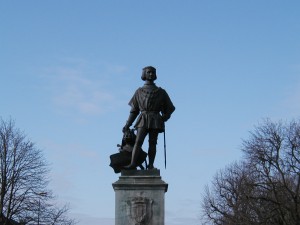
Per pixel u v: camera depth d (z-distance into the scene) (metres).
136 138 22.50
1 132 53.22
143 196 21.69
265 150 55.69
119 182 21.77
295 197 52.03
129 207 21.61
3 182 51.75
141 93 22.97
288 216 54.38
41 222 52.41
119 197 21.72
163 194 21.72
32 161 53.50
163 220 21.55
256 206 57.69
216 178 69.31
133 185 21.73
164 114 23.06
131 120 23.09
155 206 21.62
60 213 53.75
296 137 56.34
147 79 23.22
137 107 23.06
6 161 52.34
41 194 52.81
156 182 21.77
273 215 54.00
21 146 53.38
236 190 61.62
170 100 23.16
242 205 58.88
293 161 55.59
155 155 22.77
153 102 22.80
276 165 54.91
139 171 22.08
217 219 65.44
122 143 23.11
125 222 21.55
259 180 56.62
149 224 21.50
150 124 22.50
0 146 52.56
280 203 53.00
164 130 22.98
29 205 51.81
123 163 22.56
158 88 23.06
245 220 57.84
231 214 64.75
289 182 55.88
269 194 55.75
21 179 52.25
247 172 64.94
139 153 22.42
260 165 56.44
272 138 56.44
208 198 67.56
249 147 64.75
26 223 51.47
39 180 53.38
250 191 56.88
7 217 51.19
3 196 51.47
